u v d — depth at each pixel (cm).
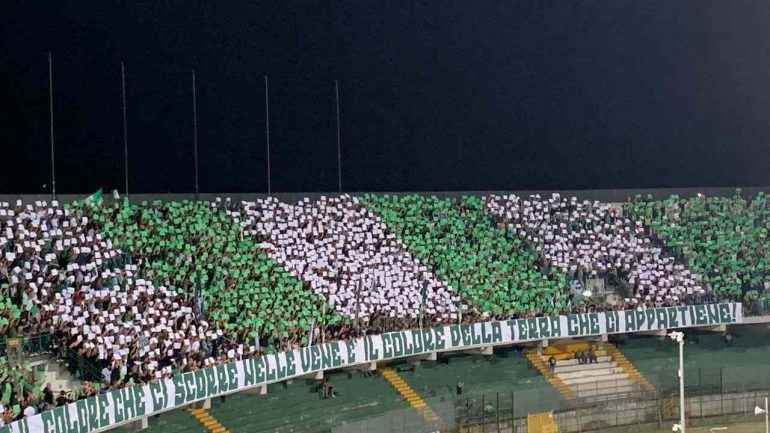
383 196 7756
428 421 6238
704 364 7712
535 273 7719
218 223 6669
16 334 4941
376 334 6650
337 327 6650
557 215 8194
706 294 8025
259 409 6028
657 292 7956
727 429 6925
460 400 6562
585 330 7406
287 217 7144
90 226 5894
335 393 6475
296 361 6075
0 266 5153
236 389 5672
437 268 7512
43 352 5062
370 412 6444
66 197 6062
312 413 6209
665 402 7012
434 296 7275
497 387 7069
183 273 6119
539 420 6706
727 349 7981
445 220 7819
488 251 7750
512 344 7544
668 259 8156
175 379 5291
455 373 7125
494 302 7419
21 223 5509
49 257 5400
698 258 8231
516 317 7369
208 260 6378
